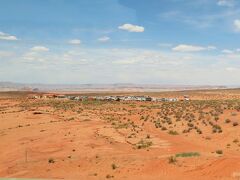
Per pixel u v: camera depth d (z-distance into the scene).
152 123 71.06
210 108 91.94
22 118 87.94
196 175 28.55
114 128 65.31
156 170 31.34
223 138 49.78
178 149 43.88
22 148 51.16
